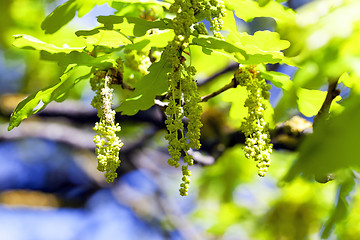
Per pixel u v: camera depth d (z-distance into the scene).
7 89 4.73
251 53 1.93
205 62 4.27
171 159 1.73
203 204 4.71
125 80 2.33
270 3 2.04
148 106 2.13
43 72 4.70
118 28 1.95
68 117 3.85
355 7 1.33
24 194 5.75
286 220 4.15
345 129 1.08
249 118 1.93
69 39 3.20
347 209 2.06
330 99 1.94
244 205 4.46
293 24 1.84
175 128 1.77
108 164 1.87
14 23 3.96
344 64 1.26
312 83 1.41
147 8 2.39
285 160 4.25
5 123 4.85
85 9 2.10
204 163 3.12
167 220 5.81
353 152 1.04
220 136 3.32
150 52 2.32
